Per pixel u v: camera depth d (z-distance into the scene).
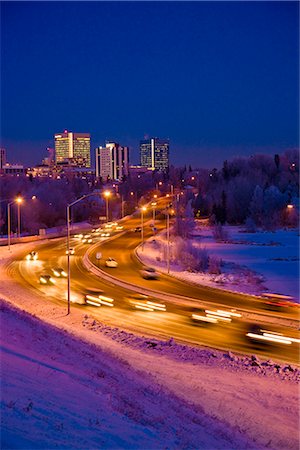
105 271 60.34
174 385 22.28
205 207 150.12
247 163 179.50
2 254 74.50
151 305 43.31
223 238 96.56
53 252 77.12
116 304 43.72
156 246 82.44
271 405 21.14
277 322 37.50
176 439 13.02
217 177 186.12
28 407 11.65
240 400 21.30
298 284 53.94
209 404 20.34
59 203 135.25
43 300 44.59
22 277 56.28
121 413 13.82
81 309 41.56
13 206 123.31
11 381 13.73
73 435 10.78
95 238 96.25
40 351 19.19
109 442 10.99
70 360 19.27
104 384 17.00
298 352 30.27
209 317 38.97
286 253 78.94
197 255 66.62
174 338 33.22
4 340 19.09
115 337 32.44
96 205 153.50
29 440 9.84
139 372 22.47
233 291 48.81
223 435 15.77
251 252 80.19
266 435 17.67
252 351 30.44
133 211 161.62
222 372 25.59
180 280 55.00
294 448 16.70
